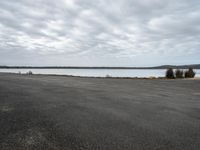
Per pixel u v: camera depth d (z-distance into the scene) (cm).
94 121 338
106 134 278
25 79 1237
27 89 716
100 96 630
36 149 220
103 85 1043
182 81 1555
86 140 252
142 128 313
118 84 1156
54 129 288
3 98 512
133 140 260
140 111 433
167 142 259
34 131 276
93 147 232
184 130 311
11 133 265
